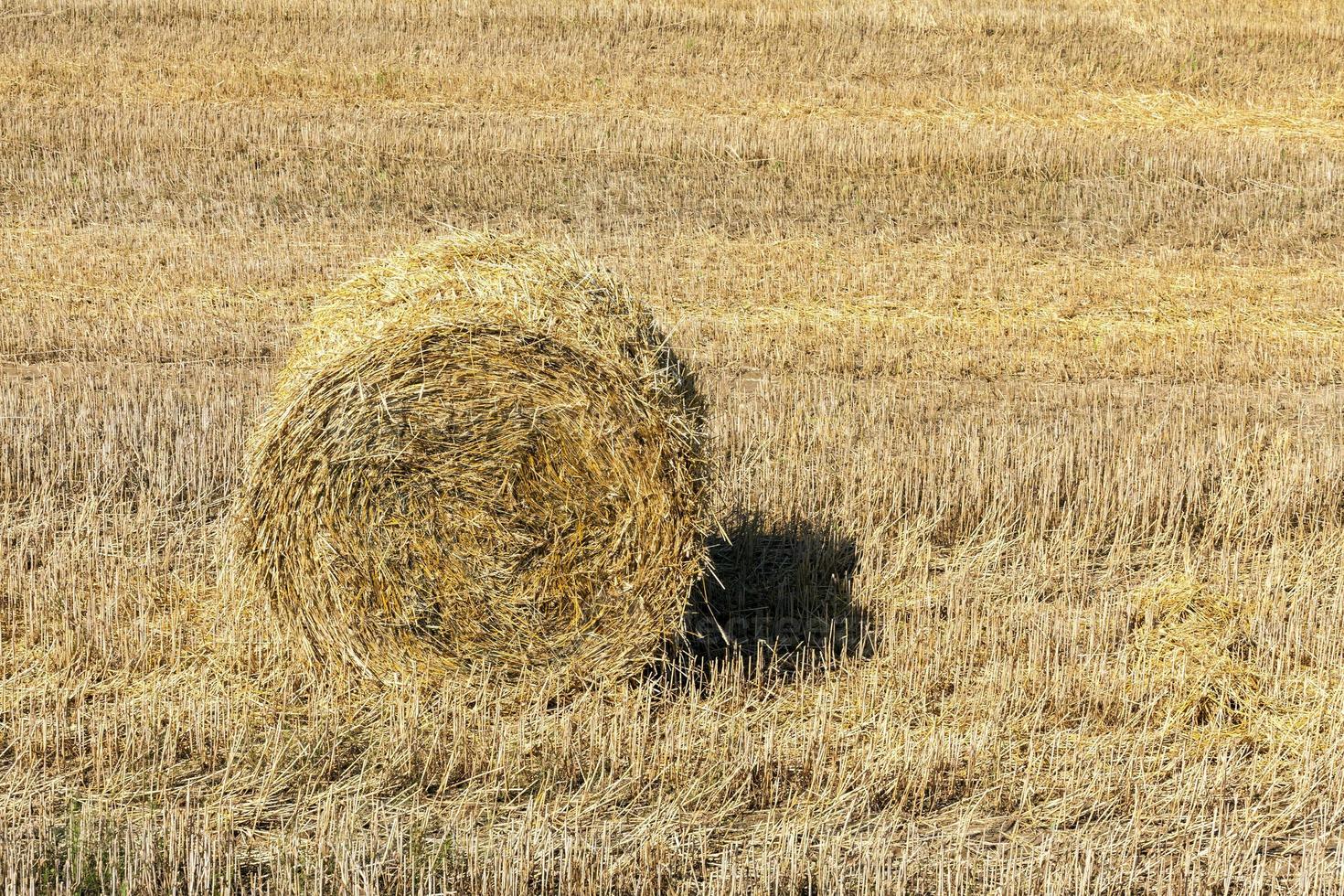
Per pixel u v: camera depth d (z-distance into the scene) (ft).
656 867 45.93
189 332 106.11
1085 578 72.33
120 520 73.77
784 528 76.38
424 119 174.91
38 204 141.69
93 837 46.14
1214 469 83.61
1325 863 45.75
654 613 57.57
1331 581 72.02
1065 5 229.45
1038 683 59.06
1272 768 53.11
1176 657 62.39
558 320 57.57
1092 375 105.50
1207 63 206.49
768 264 130.72
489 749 52.85
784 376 101.71
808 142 165.07
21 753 51.37
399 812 49.29
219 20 211.61
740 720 55.98
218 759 52.26
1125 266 134.51
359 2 219.20
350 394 55.62
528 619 57.21
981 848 48.32
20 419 84.99
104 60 195.11
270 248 130.21
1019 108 191.42
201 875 44.06
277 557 56.95
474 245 63.41
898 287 124.88
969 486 79.77
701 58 206.18
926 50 209.97
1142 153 163.02
